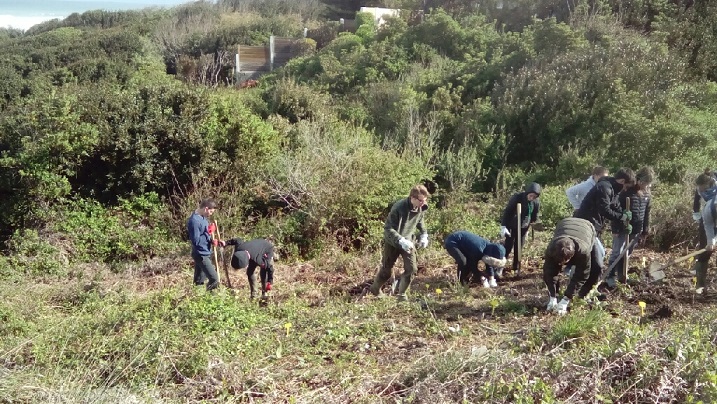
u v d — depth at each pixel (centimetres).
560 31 1741
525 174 1327
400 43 2250
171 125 1153
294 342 584
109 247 1031
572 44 1719
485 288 739
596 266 592
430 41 2191
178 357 533
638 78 1427
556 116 1370
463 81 1733
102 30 5438
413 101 1612
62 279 891
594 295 618
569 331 508
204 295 655
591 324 516
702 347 436
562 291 656
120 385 485
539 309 631
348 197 1056
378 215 1088
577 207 734
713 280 702
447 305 671
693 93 1459
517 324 592
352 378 491
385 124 1675
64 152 1091
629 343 445
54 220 1055
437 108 1606
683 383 401
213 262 901
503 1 2575
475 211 1134
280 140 1311
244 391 477
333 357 551
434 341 567
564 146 1349
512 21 2469
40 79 3144
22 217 1084
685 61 1638
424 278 844
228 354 547
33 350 560
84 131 1098
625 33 1886
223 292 680
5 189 1090
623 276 676
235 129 1206
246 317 639
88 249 1017
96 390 469
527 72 1559
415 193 675
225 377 494
